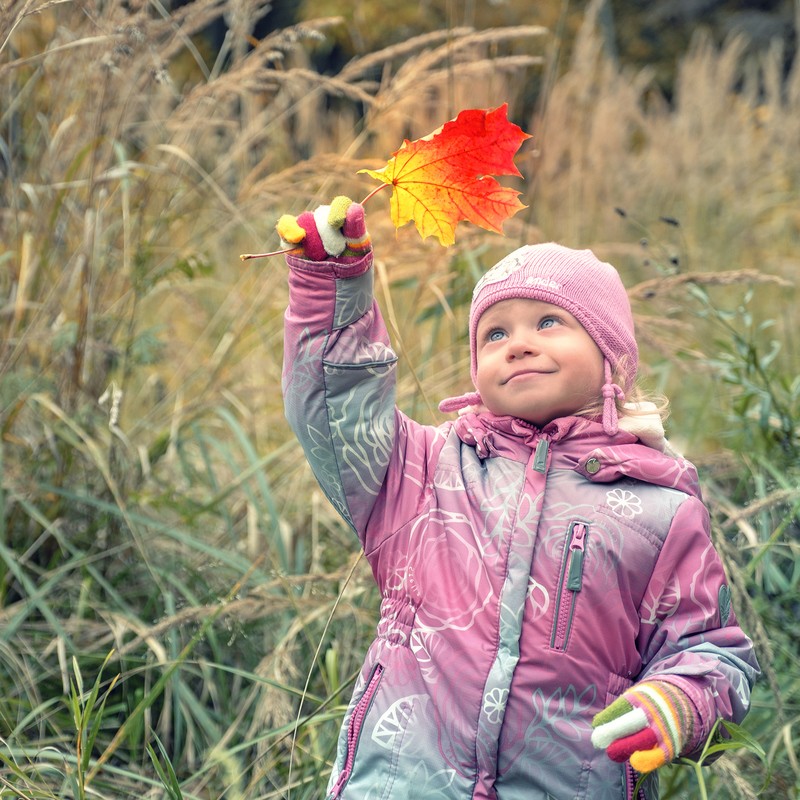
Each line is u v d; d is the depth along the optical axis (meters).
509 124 1.62
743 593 2.29
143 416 3.66
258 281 3.68
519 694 1.66
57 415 3.14
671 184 6.37
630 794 1.68
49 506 3.13
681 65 7.55
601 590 1.69
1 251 3.32
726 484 3.43
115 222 3.42
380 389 1.82
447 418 3.29
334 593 2.86
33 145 3.47
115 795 2.46
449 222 1.75
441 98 4.58
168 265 3.44
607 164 6.02
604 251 4.28
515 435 1.84
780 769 2.44
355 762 1.71
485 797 1.65
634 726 1.56
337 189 3.82
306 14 8.16
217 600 2.71
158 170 3.32
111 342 3.31
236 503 3.36
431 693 1.69
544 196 5.21
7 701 2.55
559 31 3.93
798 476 2.95
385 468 1.84
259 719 2.49
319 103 5.73
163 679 2.25
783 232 6.22
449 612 1.72
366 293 1.78
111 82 3.29
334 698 2.51
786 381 3.07
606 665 1.68
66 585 3.00
